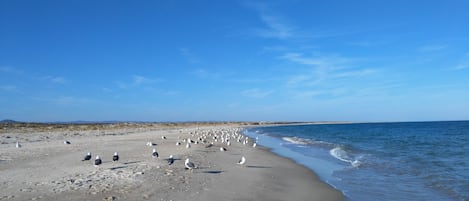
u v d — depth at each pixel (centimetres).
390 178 1850
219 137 5462
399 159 2644
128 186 1383
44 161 2106
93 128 8562
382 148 3669
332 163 2477
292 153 3247
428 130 8819
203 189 1407
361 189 1588
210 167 2052
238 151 3253
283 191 1512
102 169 1794
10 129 6731
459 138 5238
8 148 3039
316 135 7419
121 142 3956
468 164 2297
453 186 1609
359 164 2398
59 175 1603
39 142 3884
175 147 3344
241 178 1742
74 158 2264
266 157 2831
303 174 1986
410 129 9931
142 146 3356
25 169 1784
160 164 2012
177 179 1575
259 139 5900
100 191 1291
